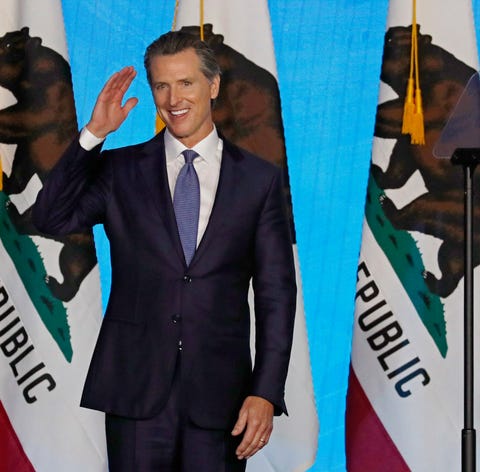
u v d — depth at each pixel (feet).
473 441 34.30
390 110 46.44
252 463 45.83
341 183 49.29
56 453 45.50
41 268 45.80
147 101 49.62
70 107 46.24
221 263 30.78
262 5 47.01
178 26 47.09
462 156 34.42
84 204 31.55
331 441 48.67
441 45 46.57
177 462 30.68
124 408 30.22
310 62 49.65
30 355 45.60
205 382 30.45
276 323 31.09
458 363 45.78
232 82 46.57
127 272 30.96
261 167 32.04
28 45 46.26
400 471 45.60
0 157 45.57
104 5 49.80
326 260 49.16
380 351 45.96
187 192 31.22
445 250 45.98
